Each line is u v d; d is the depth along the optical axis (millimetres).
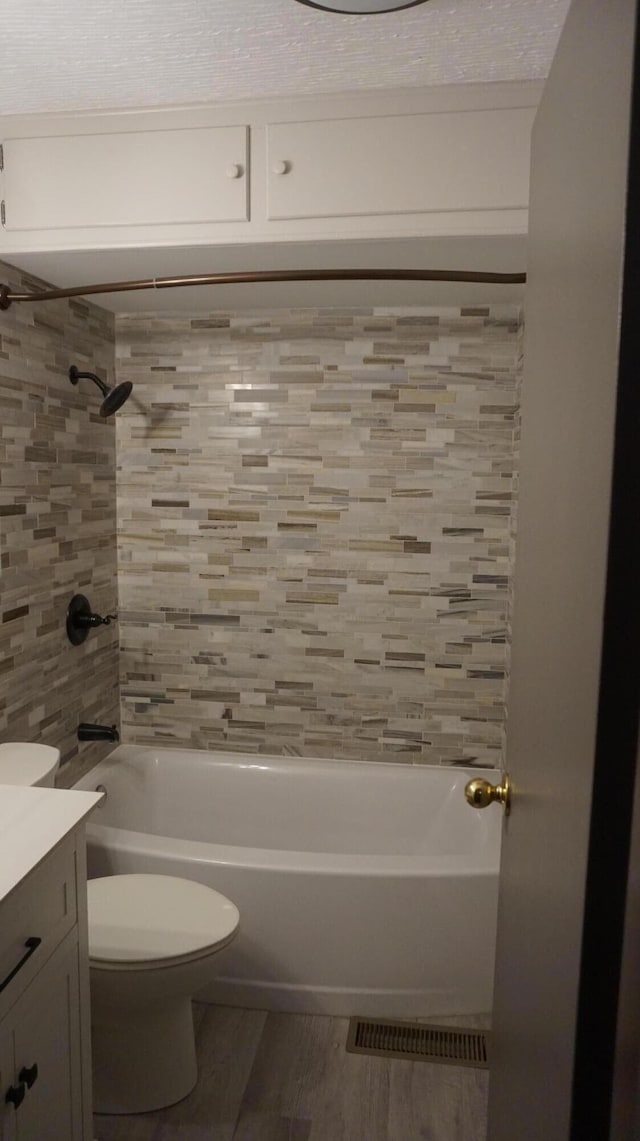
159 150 1805
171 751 2766
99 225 1850
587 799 540
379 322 2492
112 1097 1686
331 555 2627
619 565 503
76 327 2373
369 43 1490
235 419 2619
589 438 583
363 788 2607
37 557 2188
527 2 1329
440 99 1688
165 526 2713
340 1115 1690
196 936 1639
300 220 1772
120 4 1341
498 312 2436
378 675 2658
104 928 1661
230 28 1428
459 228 1717
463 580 2570
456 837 2480
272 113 1752
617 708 512
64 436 2324
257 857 2029
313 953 2012
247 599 2699
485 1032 1965
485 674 2600
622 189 495
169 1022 1702
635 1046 500
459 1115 1697
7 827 1266
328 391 2551
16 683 2098
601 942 528
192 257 1942
